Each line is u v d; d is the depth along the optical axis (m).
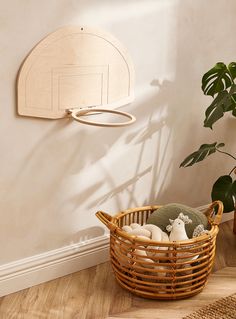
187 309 2.26
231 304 2.28
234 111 2.82
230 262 2.68
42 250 2.43
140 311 2.24
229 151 3.11
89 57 2.36
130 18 2.47
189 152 2.91
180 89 2.78
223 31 2.89
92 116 2.44
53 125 2.33
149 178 2.76
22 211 2.32
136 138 2.65
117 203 2.66
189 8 2.70
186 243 2.23
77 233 2.53
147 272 2.32
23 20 2.14
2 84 2.14
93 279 2.49
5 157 2.22
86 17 2.32
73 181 2.46
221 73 2.72
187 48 2.74
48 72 2.25
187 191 2.97
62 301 2.31
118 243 2.37
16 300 2.30
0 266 2.31
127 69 2.51
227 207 2.78
